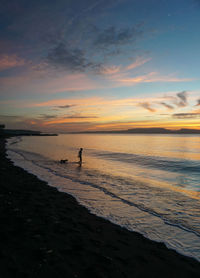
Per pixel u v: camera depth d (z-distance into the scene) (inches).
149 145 2760.8
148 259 188.9
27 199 342.3
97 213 307.7
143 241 227.0
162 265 180.2
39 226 233.1
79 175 629.0
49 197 369.7
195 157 1326.3
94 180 561.3
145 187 502.0
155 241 229.3
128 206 349.7
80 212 304.8
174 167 910.4
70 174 639.8
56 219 261.9
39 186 452.1
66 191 427.5
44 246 187.8
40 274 145.6
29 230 219.3
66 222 257.0
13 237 199.6
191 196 430.6
